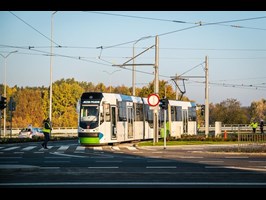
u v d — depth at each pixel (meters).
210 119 163.75
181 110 65.69
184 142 51.91
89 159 31.06
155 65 50.81
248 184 18.98
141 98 57.22
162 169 24.55
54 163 27.95
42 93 148.12
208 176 21.58
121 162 28.73
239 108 162.88
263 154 36.56
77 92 149.88
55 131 104.44
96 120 46.69
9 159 30.95
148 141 56.84
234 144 49.50
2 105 52.56
